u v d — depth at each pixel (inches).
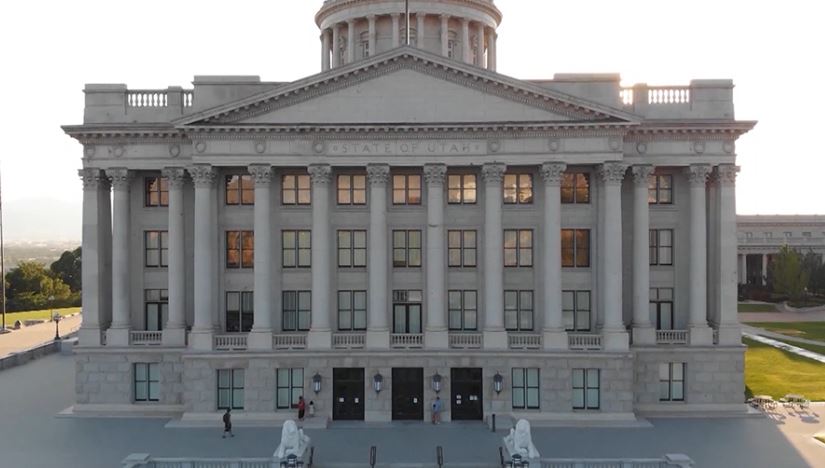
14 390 2236.7
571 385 1865.2
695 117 1958.7
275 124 1863.9
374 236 1898.4
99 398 1961.1
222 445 1641.2
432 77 1891.0
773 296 5246.1
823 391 2206.0
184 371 1881.2
